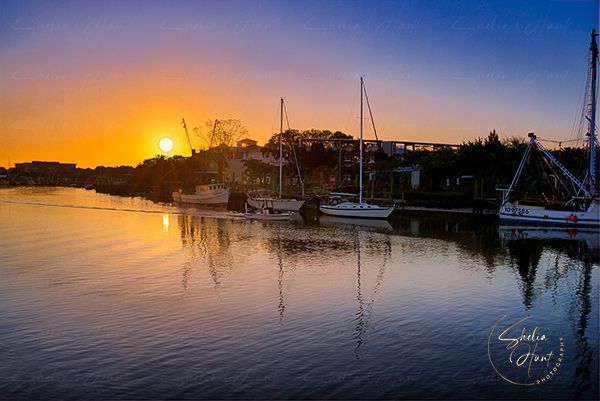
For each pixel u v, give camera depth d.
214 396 16.64
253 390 17.03
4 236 54.88
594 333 22.92
